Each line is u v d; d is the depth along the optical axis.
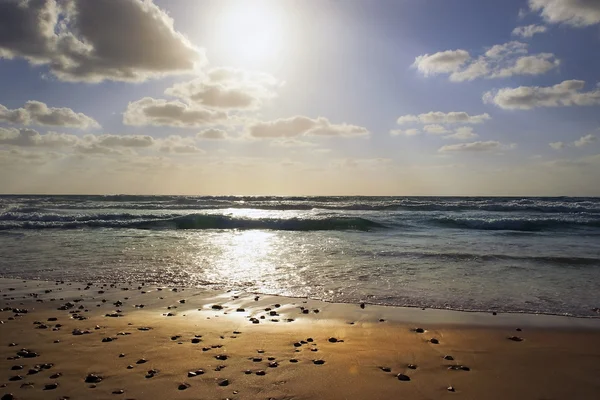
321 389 4.17
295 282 9.82
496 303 8.04
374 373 4.63
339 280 9.98
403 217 26.92
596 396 4.16
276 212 33.50
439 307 7.80
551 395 4.17
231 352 5.22
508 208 35.16
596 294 8.68
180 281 10.00
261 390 4.11
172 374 4.48
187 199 56.62
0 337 5.77
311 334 6.11
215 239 17.86
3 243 16.36
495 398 4.07
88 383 4.21
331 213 31.81
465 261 12.27
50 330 6.14
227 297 8.55
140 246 15.63
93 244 16.16
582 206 36.44
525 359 5.21
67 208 37.97
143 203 46.50
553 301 8.16
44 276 10.50
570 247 15.18
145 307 7.73
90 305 7.84
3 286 9.46
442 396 4.09
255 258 12.98
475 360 5.15
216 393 4.02
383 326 6.61
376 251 14.18
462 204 40.47
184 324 6.57
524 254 13.46
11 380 4.27
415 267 11.45
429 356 5.26
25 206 39.50
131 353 5.14
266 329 6.33
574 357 5.30
